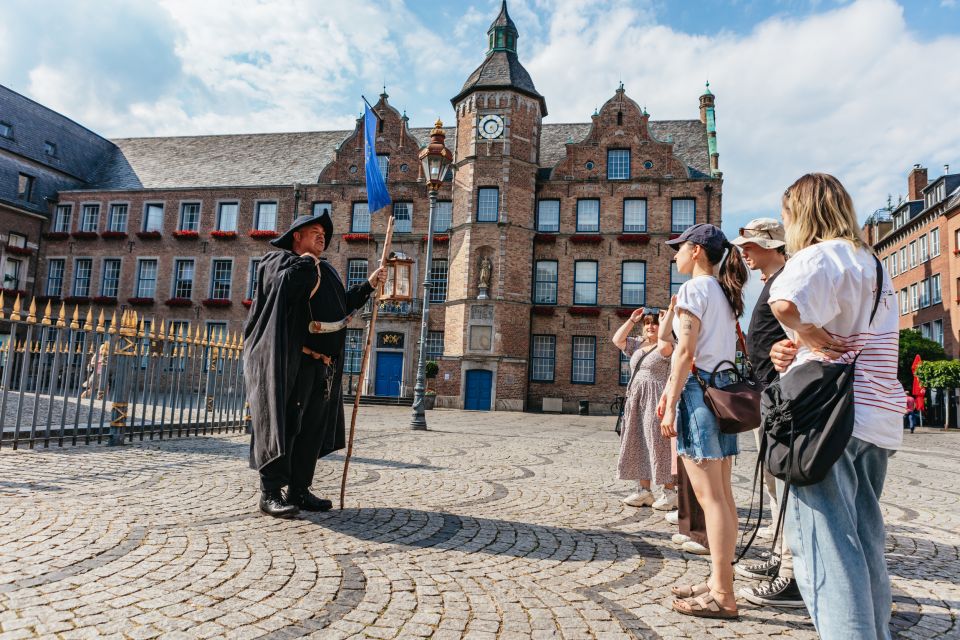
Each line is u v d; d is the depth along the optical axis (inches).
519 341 1013.8
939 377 983.6
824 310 79.1
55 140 1322.6
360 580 116.0
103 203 1242.6
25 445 266.4
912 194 1542.8
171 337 315.6
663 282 1045.2
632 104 1098.7
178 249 1196.5
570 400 1040.8
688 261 122.2
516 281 1023.6
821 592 77.1
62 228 1262.3
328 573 118.9
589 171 1095.6
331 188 1154.0
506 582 119.4
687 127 1204.5
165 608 98.0
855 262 81.0
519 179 1045.2
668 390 108.3
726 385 108.7
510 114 1046.4
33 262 1229.7
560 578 123.5
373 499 192.9
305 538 142.4
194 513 160.2
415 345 1072.8
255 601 102.9
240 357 375.9
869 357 80.7
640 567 132.9
